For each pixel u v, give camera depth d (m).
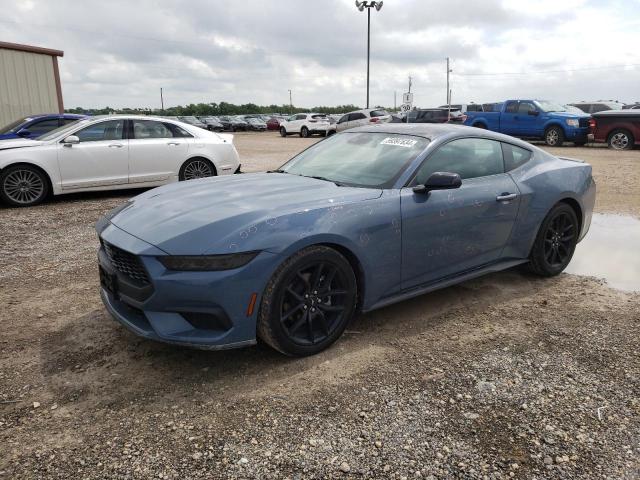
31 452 2.44
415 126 4.46
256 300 3.02
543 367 3.23
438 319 3.97
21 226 7.07
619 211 7.97
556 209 4.76
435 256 3.90
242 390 2.97
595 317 4.00
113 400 2.87
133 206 3.66
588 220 5.20
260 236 3.01
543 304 4.28
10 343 3.54
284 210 3.20
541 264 4.77
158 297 2.94
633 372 3.17
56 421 2.68
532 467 2.35
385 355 3.38
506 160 4.55
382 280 3.61
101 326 3.81
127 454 2.43
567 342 3.57
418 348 3.49
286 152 20.08
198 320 3.01
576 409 2.78
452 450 2.46
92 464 2.36
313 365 3.25
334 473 2.31
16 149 8.37
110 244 3.22
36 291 4.54
